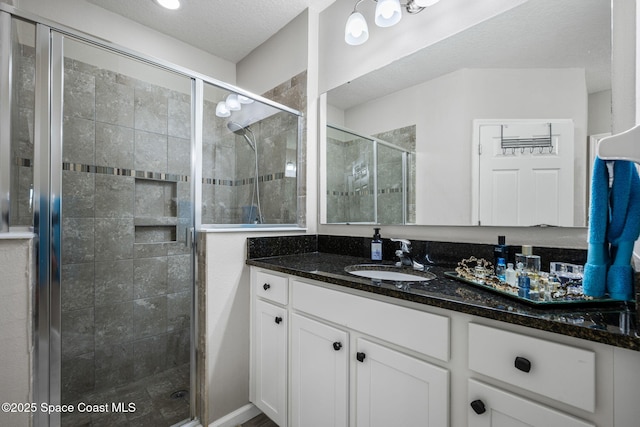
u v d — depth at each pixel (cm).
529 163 114
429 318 83
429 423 83
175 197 179
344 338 106
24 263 98
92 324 165
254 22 204
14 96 104
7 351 95
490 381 73
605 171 66
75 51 144
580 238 104
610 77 98
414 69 148
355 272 135
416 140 147
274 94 216
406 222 151
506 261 113
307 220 192
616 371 56
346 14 180
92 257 167
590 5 102
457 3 133
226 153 167
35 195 110
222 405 148
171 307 180
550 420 62
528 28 115
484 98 125
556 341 63
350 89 177
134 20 199
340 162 183
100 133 170
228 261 151
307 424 121
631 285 63
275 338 139
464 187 130
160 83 186
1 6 100
